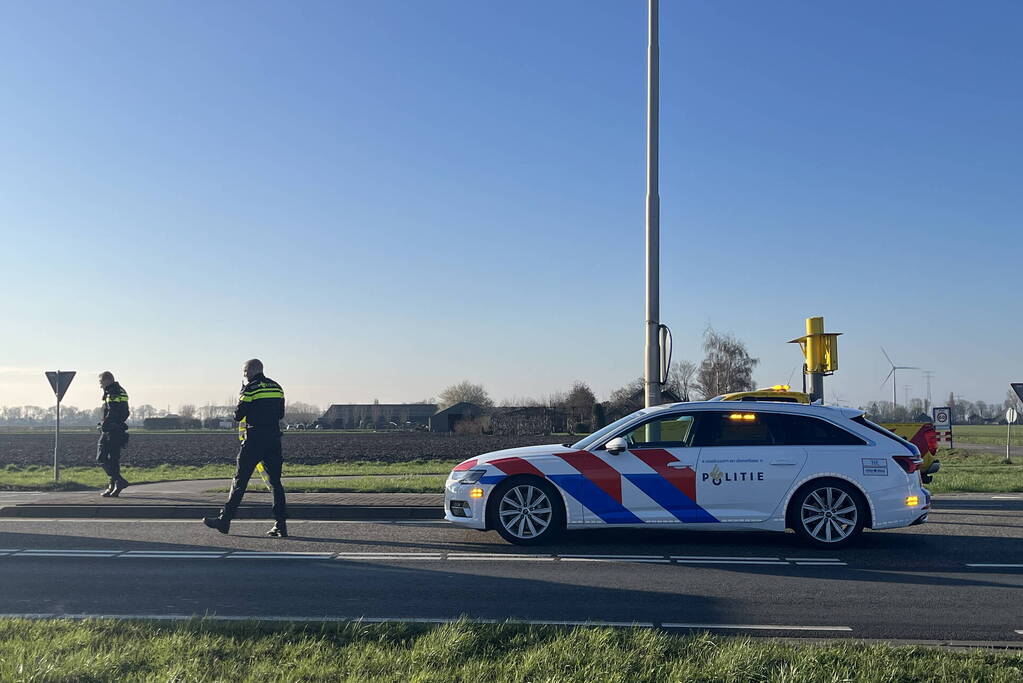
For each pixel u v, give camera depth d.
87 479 22.19
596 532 11.44
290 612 6.99
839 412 10.63
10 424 168.38
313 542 10.60
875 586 8.12
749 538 11.01
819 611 7.13
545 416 59.97
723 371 58.06
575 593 7.75
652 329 15.28
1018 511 13.67
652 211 15.48
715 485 10.27
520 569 8.89
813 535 10.17
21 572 8.66
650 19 15.63
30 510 13.24
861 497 10.23
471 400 112.25
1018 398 26.50
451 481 10.66
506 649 5.62
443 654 5.44
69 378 20.61
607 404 56.56
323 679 5.00
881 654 5.44
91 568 8.88
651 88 15.59
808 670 5.09
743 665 5.18
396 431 95.94
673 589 7.95
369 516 13.08
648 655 5.41
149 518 13.09
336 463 32.16
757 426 10.52
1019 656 5.45
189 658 5.30
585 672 5.07
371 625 6.18
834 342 16.69
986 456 34.56
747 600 7.52
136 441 56.22
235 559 9.42
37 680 4.84
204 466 31.22
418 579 8.35
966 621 6.84
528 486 10.41
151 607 7.16
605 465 10.38
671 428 10.59
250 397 11.08
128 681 4.88
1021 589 7.99
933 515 13.16
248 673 5.05
